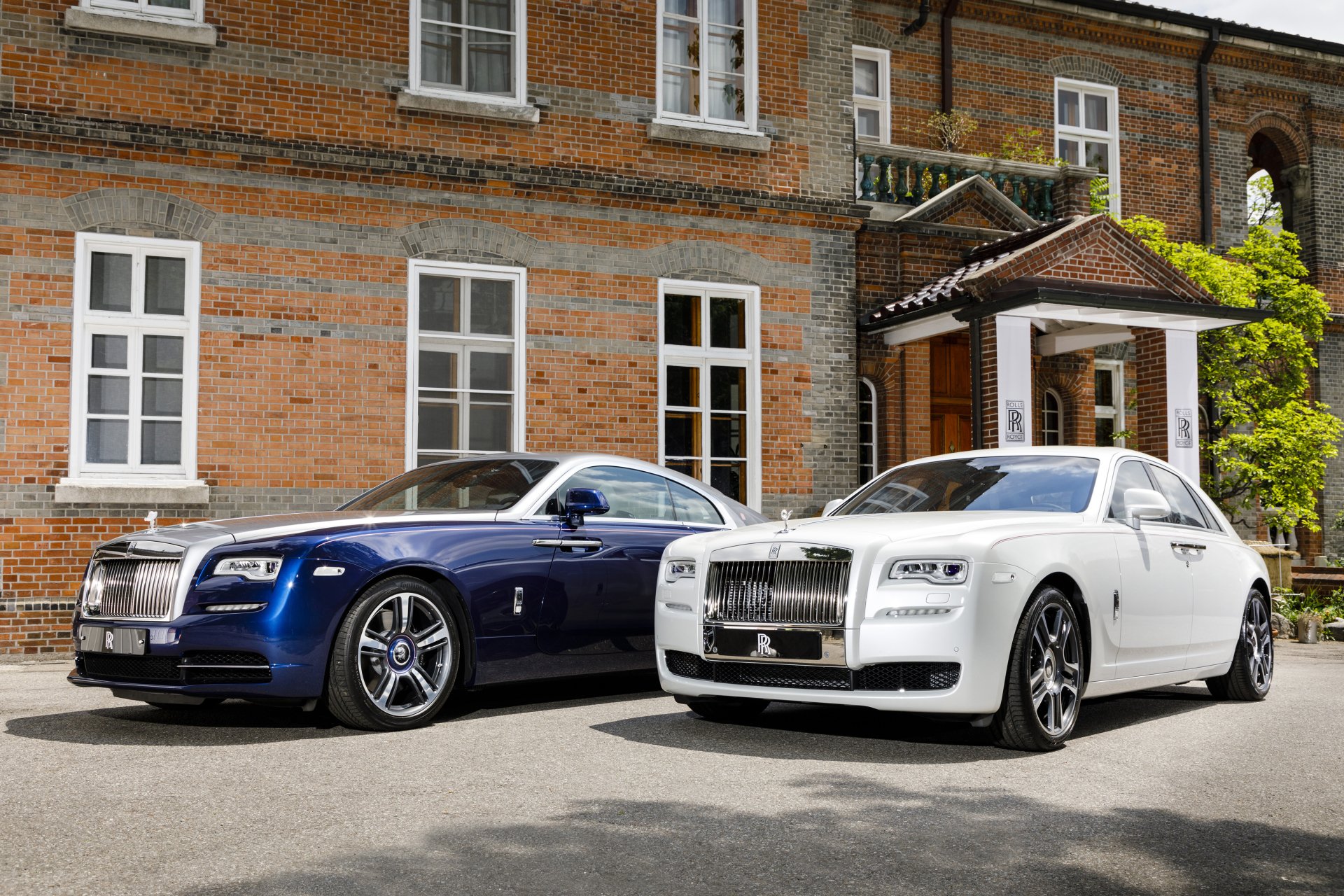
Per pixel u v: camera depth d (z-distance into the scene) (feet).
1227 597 25.45
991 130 62.44
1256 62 68.95
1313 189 69.92
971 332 43.98
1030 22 63.57
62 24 35.60
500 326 40.57
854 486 45.39
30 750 19.57
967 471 24.63
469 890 12.12
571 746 19.98
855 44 59.93
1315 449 52.70
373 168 38.50
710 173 43.78
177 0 37.06
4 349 34.42
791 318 44.75
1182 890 12.32
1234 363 54.95
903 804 15.83
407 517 22.79
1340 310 69.67
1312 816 15.53
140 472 35.88
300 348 37.55
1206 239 66.59
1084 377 56.95
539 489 24.72
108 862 13.04
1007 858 13.39
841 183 45.96
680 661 21.75
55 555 34.47
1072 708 20.42
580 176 41.32
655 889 12.21
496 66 41.11
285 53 37.99
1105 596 21.42
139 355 36.11
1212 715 24.40
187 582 20.49
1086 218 45.50
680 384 43.04
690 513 27.07
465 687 22.74
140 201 36.06
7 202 34.71
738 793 16.42
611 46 42.52
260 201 37.40
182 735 21.01
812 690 19.80
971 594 18.97
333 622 20.76
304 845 13.73
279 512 36.96
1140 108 65.92
